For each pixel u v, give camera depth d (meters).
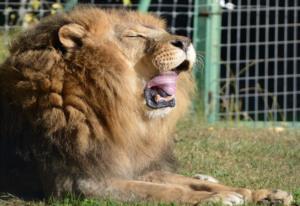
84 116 10.48
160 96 10.87
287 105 21.83
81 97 10.48
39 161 10.70
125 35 10.82
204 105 18.17
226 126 17.64
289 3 21.34
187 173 12.85
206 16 18.17
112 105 10.55
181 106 11.44
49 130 10.48
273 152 15.02
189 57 10.81
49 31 10.83
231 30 21.22
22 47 10.85
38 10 18.75
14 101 10.80
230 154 14.71
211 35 18.23
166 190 10.41
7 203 10.66
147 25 11.15
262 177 12.87
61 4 18.89
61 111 10.45
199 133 16.44
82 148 10.47
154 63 10.64
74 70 10.48
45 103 10.48
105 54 10.58
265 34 20.27
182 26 19.95
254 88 19.17
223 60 21.17
